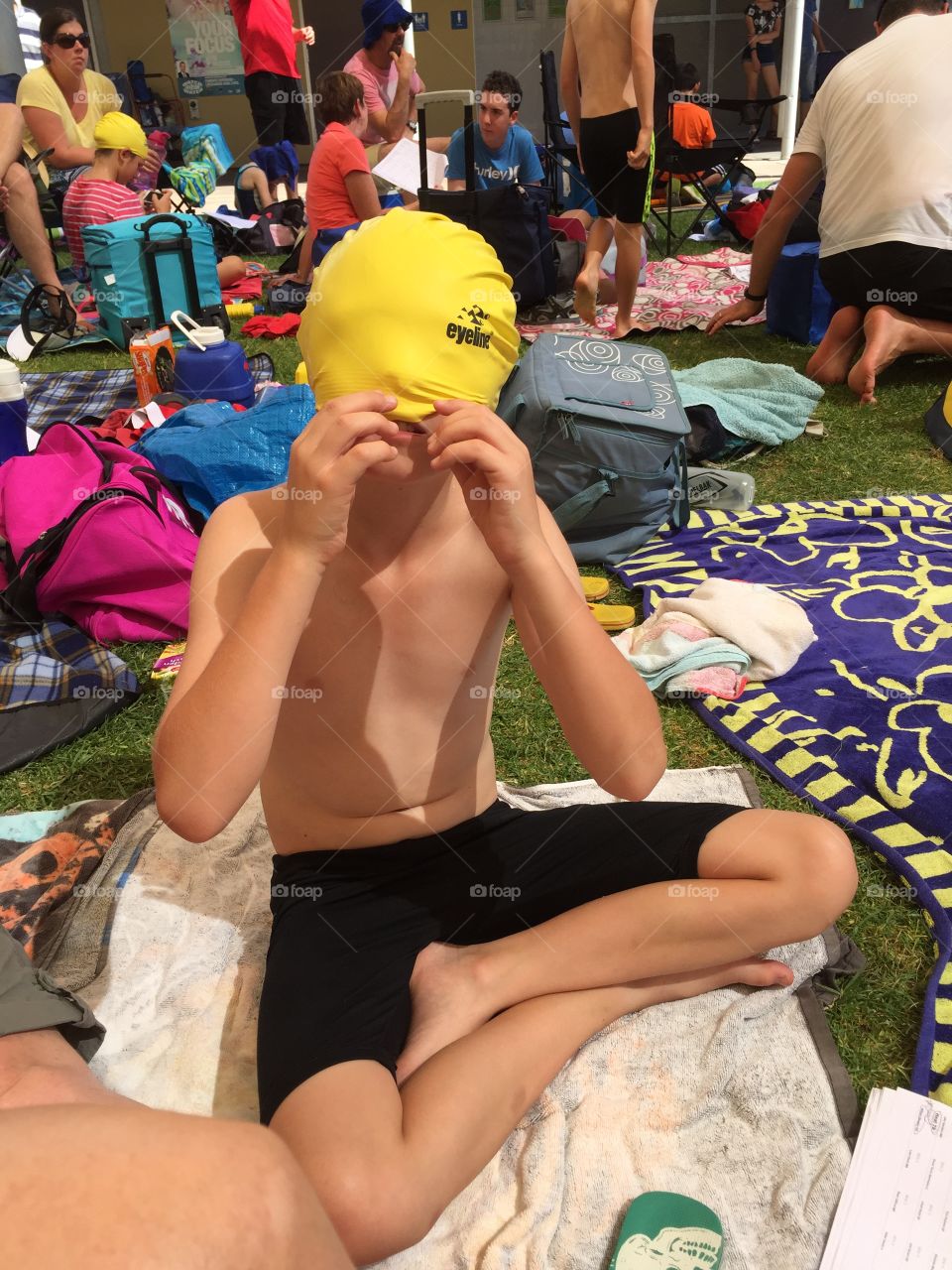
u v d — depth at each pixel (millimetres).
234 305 6805
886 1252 1377
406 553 1535
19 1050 1414
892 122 4613
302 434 1341
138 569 2889
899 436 4371
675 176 9875
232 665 1359
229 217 8664
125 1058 1680
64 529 2836
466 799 1731
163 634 2975
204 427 3445
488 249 1468
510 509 1402
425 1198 1279
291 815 1678
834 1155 1501
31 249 6438
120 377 5461
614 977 1606
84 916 1936
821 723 2521
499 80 6867
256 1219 576
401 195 8016
